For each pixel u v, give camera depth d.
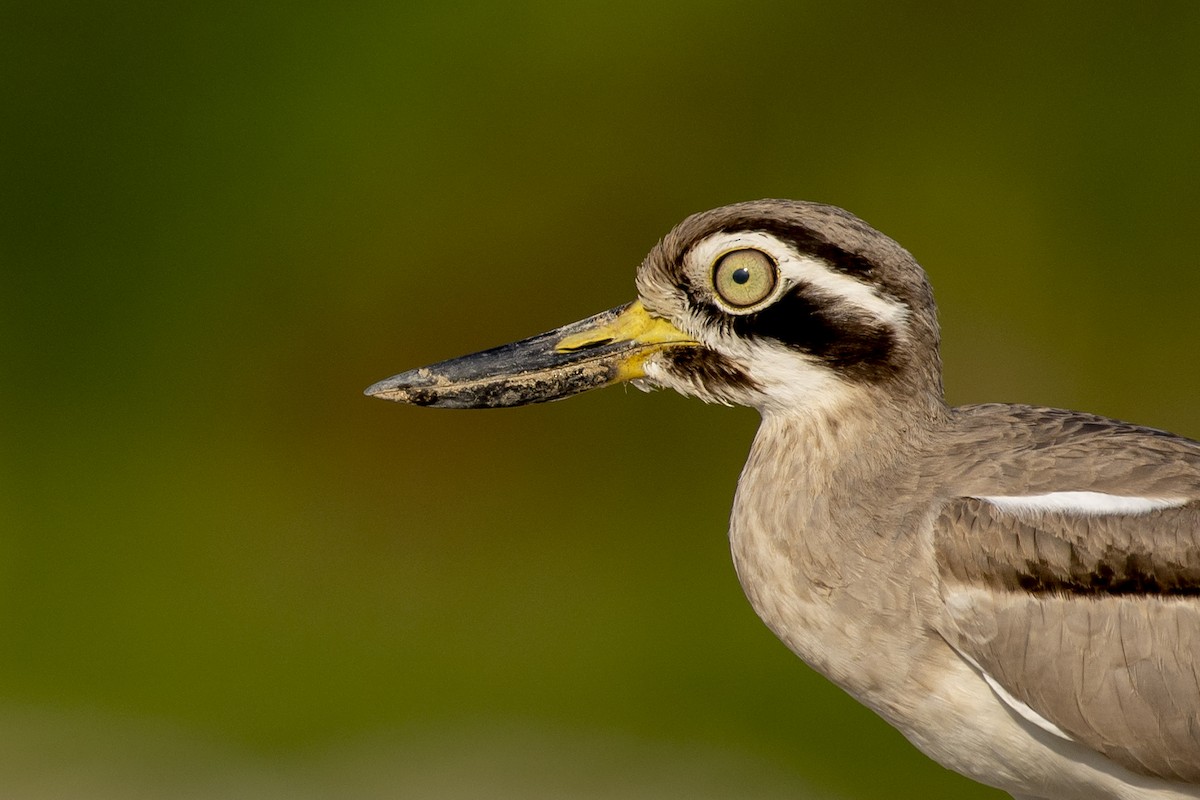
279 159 18.59
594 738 15.04
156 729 15.33
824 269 7.86
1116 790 7.80
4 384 18.69
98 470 18.38
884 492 7.79
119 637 16.72
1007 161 18.00
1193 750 7.54
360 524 18.02
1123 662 7.52
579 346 8.36
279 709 15.68
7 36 18.73
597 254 18.16
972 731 7.75
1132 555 7.56
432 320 18.28
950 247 17.94
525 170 18.25
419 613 17.16
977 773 7.97
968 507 7.66
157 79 18.73
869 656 7.75
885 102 18.22
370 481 18.22
